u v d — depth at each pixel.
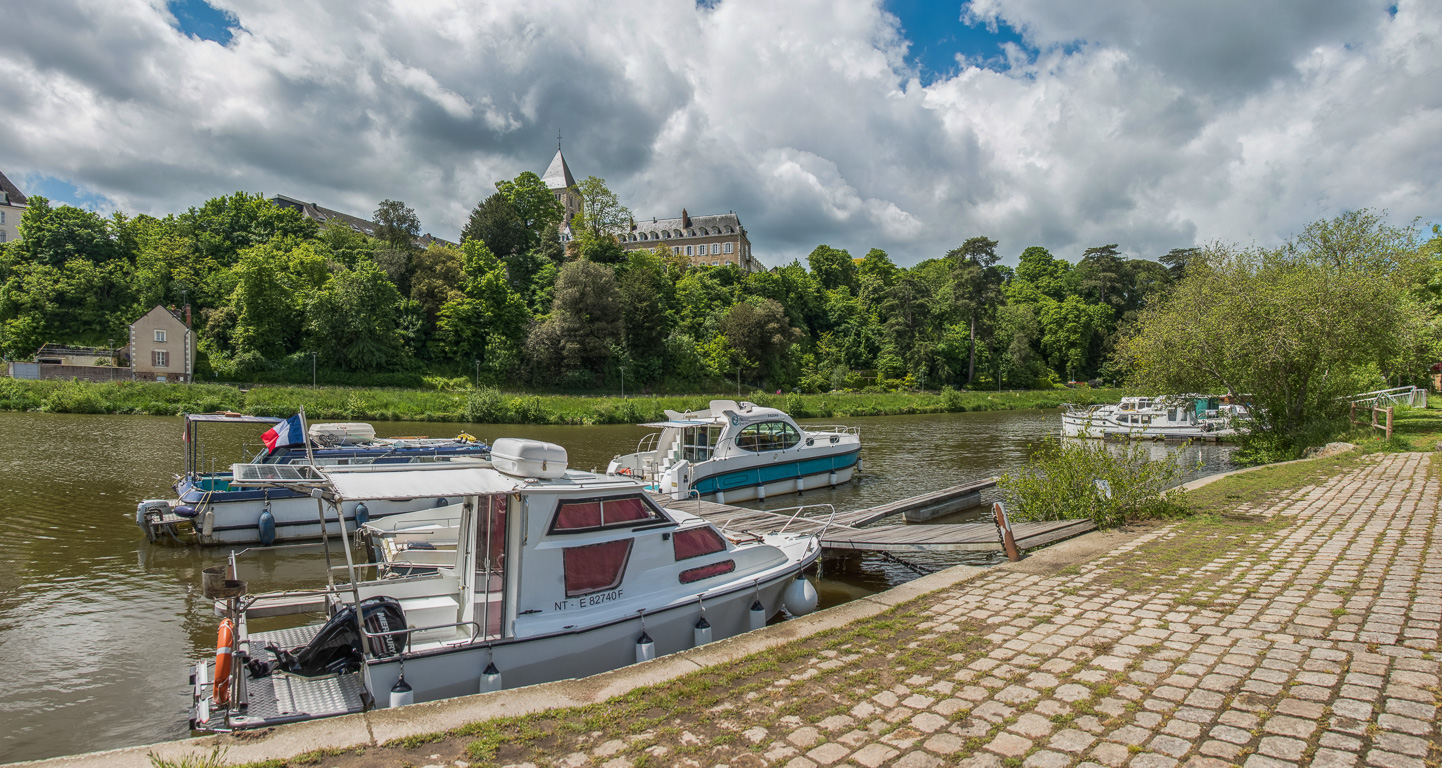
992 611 6.54
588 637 6.89
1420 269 24.12
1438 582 6.92
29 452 23.58
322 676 6.37
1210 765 3.64
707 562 8.29
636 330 74.62
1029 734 4.08
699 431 19.06
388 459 15.19
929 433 40.62
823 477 21.36
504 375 68.12
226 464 21.70
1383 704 4.24
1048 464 12.70
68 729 6.54
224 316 64.69
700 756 3.92
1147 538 9.77
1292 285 20.83
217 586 5.80
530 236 98.50
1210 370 22.48
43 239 74.38
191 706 7.02
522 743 4.09
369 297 64.75
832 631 6.05
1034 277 122.31
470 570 7.15
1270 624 5.84
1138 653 5.32
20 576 11.13
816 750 3.96
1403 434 22.30
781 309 82.69
